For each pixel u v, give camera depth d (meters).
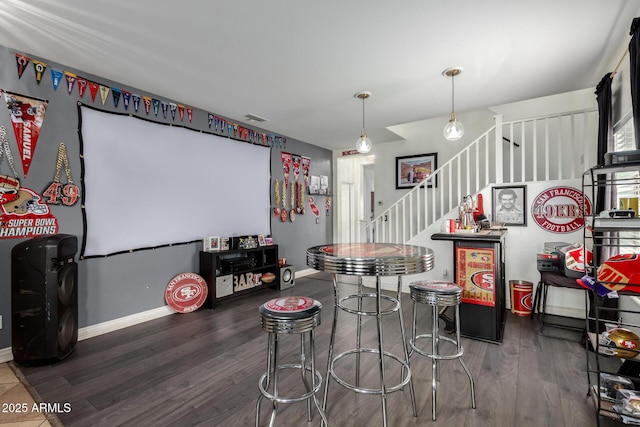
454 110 4.00
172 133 3.57
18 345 2.30
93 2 1.93
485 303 2.71
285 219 5.26
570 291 3.37
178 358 2.46
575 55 2.62
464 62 2.73
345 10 2.01
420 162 5.67
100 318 2.96
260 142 4.79
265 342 2.76
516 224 3.64
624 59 2.49
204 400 1.91
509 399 1.89
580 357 2.42
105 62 2.70
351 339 2.82
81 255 2.83
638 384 1.72
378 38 2.35
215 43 2.41
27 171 2.54
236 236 4.21
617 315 2.63
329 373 1.79
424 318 3.36
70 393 1.99
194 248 3.82
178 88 3.26
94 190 2.93
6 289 2.42
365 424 1.68
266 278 4.42
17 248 2.31
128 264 3.18
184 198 3.70
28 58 2.55
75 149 2.81
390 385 2.06
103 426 1.67
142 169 3.30
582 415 1.73
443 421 1.70
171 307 3.47
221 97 3.52
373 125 4.66
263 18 2.10
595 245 1.61
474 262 2.76
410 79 3.07
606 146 2.72
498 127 3.76
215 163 4.07
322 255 1.65
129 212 3.19
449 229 2.88
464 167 5.27
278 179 5.14
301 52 2.55
